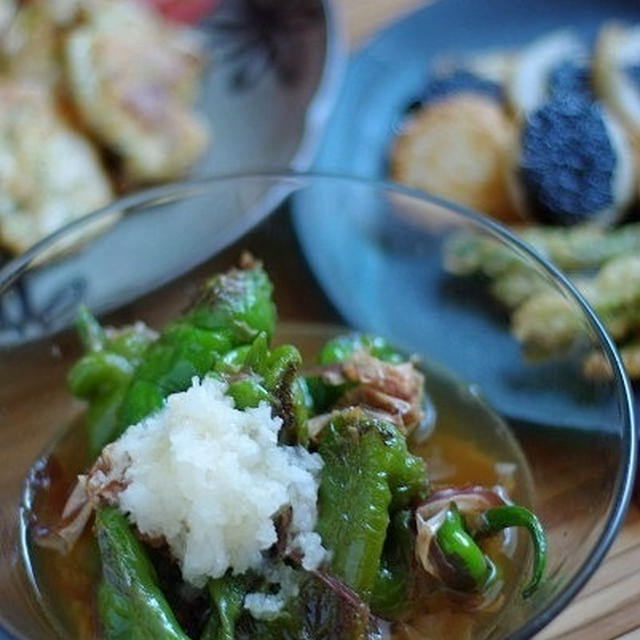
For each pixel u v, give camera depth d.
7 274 0.45
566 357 0.45
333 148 0.59
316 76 0.61
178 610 0.39
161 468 0.38
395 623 0.39
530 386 0.47
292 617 0.38
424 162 0.58
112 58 0.60
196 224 0.51
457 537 0.39
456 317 0.52
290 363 0.40
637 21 0.64
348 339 0.47
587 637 0.44
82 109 0.59
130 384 0.42
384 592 0.39
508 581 0.40
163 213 0.51
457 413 0.46
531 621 0.37
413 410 0.42
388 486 0.39
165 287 0.50
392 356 0.46
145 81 0.60
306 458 0.39
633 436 0.39
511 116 0.61
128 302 0.50
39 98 0.59
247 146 0.60
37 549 0.41
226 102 0.62
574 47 0.63
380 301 0.53
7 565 0.41
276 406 0.39
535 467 0.43
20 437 0.44
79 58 0.60
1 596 0.39
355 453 0.39
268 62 0.62
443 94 0.61
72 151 0.58
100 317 0.49
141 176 0.59
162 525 0.38
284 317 0.51
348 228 0.53
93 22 0.62
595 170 0.57
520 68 0.62
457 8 0.64
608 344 0.41
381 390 0.42
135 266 0.51
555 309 0.45
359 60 0.62
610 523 0.38
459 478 0.43
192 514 0.37
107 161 0.60
